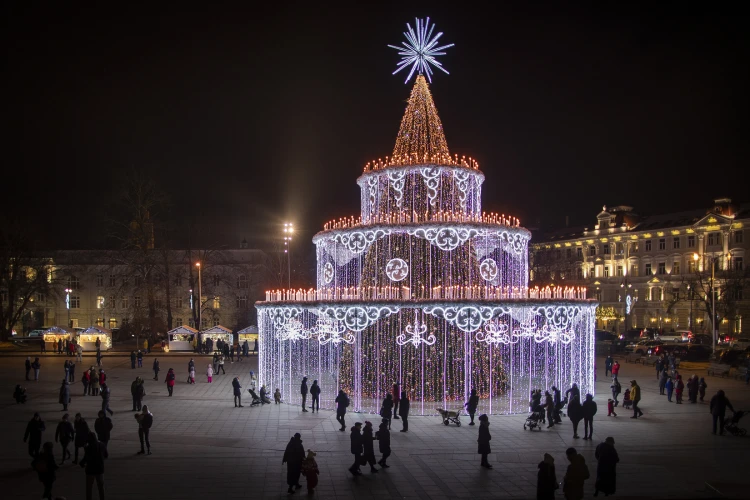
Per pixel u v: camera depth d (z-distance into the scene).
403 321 29.72
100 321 85.38
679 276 86.00
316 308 28.92
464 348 28.56
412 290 29.89
